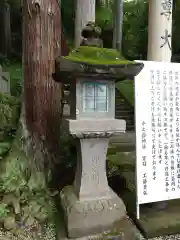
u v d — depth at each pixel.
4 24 10.38
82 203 2.46
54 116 3.30
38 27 3.09
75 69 2.07
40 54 3.13
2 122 3.82
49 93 3.23
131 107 8.27
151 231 2.50
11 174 2.92
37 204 2.76
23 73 3.33
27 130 3.24
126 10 11.15
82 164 2.49
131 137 5.78
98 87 2.39
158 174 2.70
